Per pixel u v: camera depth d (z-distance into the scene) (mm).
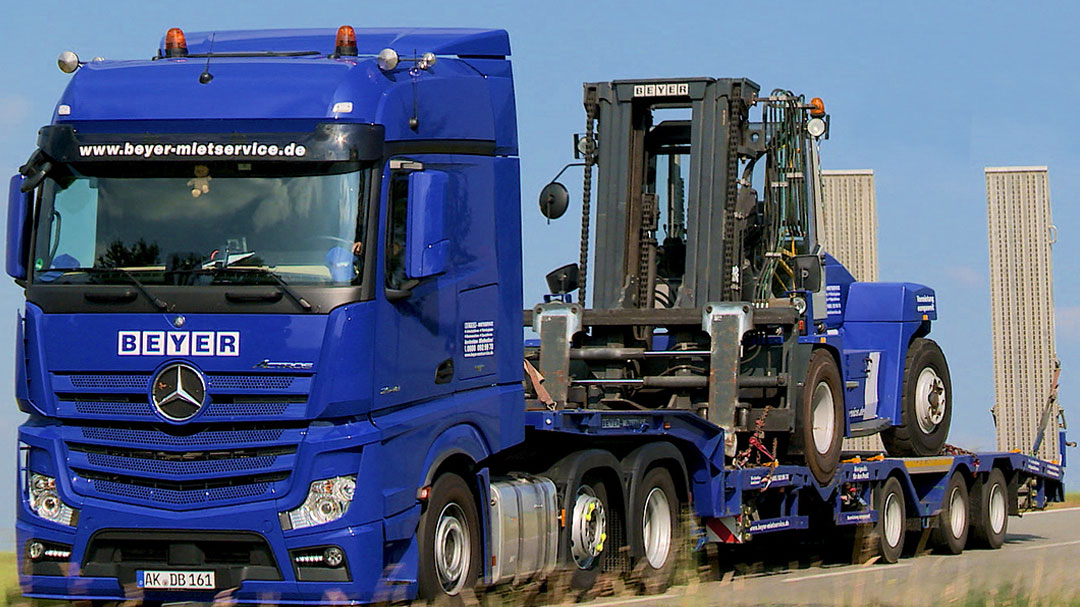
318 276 29297
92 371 29859
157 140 30016
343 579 28984
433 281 31734
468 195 33250
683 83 44781
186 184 30000
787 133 46406
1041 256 71000
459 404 32531
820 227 48031
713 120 44469
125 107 30328
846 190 70562
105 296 29797
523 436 35219
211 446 29391
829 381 46656
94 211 30250
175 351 29438
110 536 29641
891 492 51031
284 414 29109
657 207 45656
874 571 46562
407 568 30453
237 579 29234
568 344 44281
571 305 44469
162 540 29453
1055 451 65375
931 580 40094
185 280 29562
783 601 34312
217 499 29391
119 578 29688
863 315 54594
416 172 30000
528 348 45594
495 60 35281
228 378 29344
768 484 43094
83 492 29953
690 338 44781
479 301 33594
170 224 29906
